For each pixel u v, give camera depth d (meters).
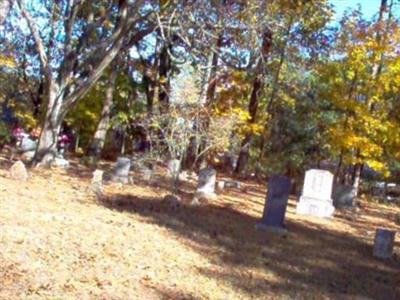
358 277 10.51
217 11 19.84
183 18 19.59
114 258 8.60
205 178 18.92
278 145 35.84
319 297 8.61
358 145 23.19
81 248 8.77
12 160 20.77
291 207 19.91
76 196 14.31
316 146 35.25
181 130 18.33
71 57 19.83
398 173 36.22
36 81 32.91
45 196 13.27
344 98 23.70
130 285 7.40
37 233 9.09
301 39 25.94
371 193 35.06
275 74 27.61
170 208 15.05
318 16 25.31
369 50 23.50
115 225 11.23
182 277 8.37
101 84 33.81
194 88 21.39
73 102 20.00
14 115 31.84
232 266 9.72
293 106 33.88
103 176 19.50
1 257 7.39
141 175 21.81
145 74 30.38
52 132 19.91
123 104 34.50
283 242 12.95
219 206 17.22
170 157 20.88
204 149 19.34
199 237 11.80
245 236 12.87
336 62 24.17
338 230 16.31
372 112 23.88
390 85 23.81
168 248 10.14
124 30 19.06
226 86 25.81
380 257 12.77
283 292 8.55
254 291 8.34
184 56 23.66
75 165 23.22
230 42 21.97
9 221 9.57
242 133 25.27
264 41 24.88
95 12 23.31
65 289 6.68
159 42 27.59
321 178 19.00
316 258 11.70
